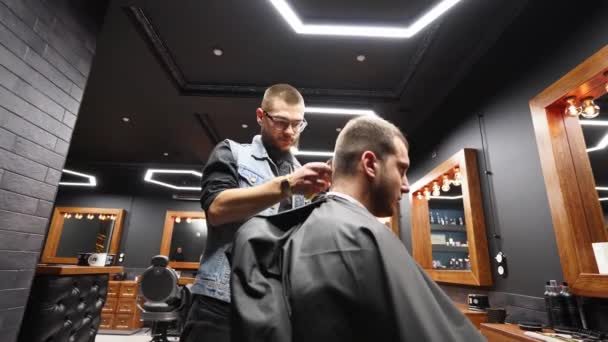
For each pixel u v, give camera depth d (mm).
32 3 1638
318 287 495
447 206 3998
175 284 3449
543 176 2021
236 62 2990
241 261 548
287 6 2066
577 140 1947
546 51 2062
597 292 1562
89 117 4180
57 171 1767
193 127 4359
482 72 2764
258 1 2309
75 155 5711
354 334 466
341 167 728
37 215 1639
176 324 4523
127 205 6660
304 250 549
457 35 2543
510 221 2328
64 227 6590
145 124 4340
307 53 2844
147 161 5938
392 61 2922
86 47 2031
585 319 1660
